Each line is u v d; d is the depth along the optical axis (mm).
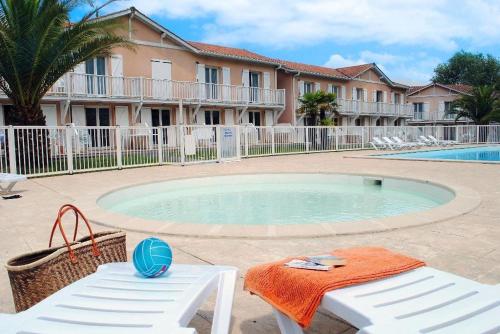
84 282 2168
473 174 10250
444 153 21828
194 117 23219
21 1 10719
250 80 26922
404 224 4988
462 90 40562
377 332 1562
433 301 1846
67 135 11820
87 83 18750
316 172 11234
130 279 2223
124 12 20281
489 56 57281
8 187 8516
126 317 1727
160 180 10078
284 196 9406
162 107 22062
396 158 15453
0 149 10727
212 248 4227
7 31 10812
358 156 16891
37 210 6566
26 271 2406
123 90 20078
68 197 7848
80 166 12195
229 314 2061
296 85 29125
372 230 4727
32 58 11109
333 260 2326
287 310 2029
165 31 21781
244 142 16891
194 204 8625
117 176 11156
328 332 2414
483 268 3488
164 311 1778
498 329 1629
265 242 4430
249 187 10734
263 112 27297
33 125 12094
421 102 43344
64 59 12094
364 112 33188
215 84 23516
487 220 5285
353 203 8445
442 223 5141
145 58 21531
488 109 35562
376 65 35438
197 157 14695
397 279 2109
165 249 2318
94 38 12203
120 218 5680
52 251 2723
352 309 1774
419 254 3885
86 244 2719
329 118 25703
